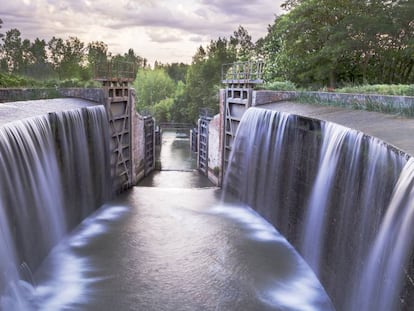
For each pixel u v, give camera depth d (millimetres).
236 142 16688
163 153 30703
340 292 7801
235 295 8719
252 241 11695
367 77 21047
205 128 21656
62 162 11367
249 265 10125
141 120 20594
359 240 6973
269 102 16188
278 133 12570
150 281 9242
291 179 11422
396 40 19594
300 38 21641
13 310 7531
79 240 11570
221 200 16188
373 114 10578
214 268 9953
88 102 15367
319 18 21141
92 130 13930
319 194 9445
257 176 14305
